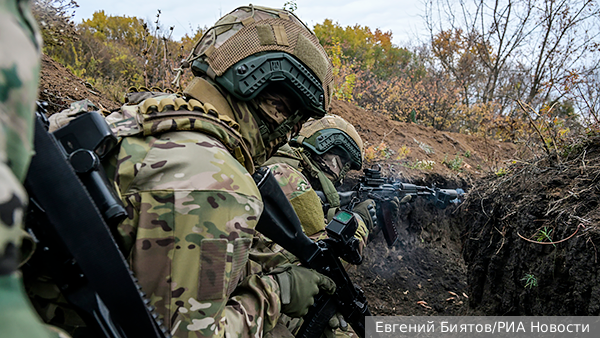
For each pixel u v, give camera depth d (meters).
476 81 10.55
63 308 0.90
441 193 3.66
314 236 2.15
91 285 0.78
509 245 2.60
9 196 0.30
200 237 0.98
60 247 0.75
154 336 0.85
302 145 2.77
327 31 12.70
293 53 1.43
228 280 1.02
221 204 1.01
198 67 1.41
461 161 5.45
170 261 0.96
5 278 0.30
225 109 1.37
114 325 0.80
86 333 0.91
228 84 1.35
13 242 0.30
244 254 1.07
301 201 2.13
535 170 2.60
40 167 0.73
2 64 0.32
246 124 1.41
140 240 0.96
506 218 2.63
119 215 0.86
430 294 3.84
